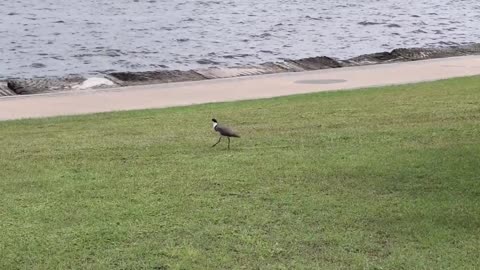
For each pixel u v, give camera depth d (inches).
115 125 447.2
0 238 238.2
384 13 2052.2
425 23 1745.8
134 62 1125.1
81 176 314.5
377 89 595.2
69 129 437.4
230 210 265.6
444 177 304.3
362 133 397.1
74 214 261.7
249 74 753.6
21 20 1846.7
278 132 407.2
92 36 1502.2
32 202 276.7
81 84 687.7
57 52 1254.3
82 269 215.6
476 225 247.8
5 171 324.8
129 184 300.2
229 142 366.9
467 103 492.7
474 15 1994.3
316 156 343.6
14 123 466.9
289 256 224.5
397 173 311.4
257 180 303.9
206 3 2406.5
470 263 217.6
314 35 1487.5
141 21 1830.7
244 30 1593.3
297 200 277.0
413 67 768.3
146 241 236.2
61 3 2363.4
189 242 235.5
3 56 1207.6
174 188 293.6
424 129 403.9
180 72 746.2
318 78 697.6
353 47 1290.6
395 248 229.6
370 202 273.3
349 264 218.5
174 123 448.8
